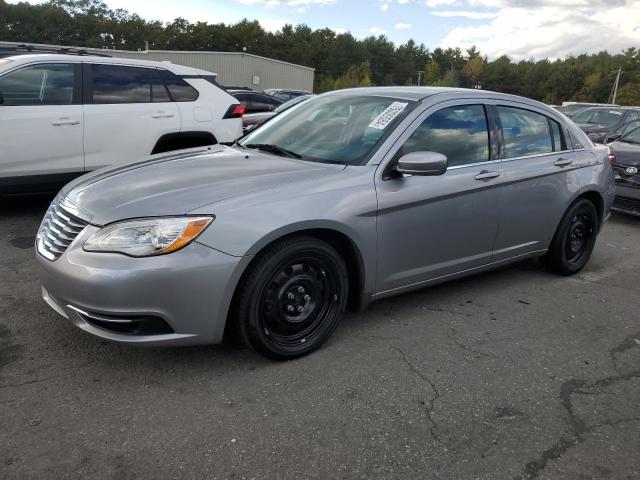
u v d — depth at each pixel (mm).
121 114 6383
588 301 4496
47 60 6004
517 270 5215
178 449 2469
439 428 2713
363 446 2551
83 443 2475
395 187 3518
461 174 3895
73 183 3518
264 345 3127
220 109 7199
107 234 2826
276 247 3049
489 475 2408
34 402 2752
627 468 2496
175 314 2816
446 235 3869
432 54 136000
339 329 3736
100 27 100312
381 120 3791
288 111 4617
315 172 3379
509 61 128000
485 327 3887
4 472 2275
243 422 2680
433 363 3340
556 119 4832
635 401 3039
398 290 3746
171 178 3291
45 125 5906
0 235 5492
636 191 7398
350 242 3354
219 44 108875
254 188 3104
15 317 3646
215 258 2842
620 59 114000
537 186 4449
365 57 119000
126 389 2908
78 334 3457
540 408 2926
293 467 2395
